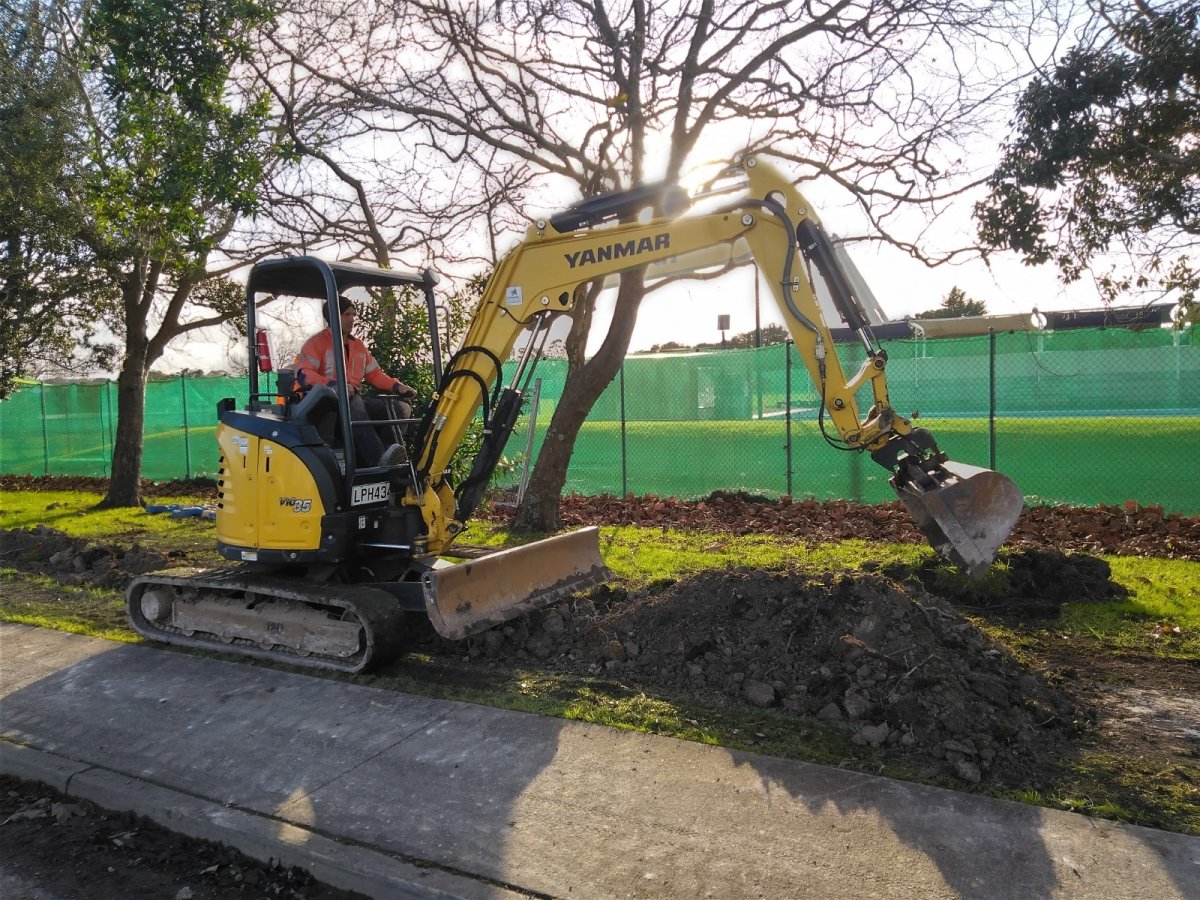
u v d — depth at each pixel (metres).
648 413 17.55
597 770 4.21
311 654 6.06
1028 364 15.06
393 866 3.48
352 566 6.48
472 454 10.38
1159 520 9.62
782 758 4.27
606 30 8.94
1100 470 11.98
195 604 6.60
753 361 16.45
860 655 4.95
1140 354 14.12
